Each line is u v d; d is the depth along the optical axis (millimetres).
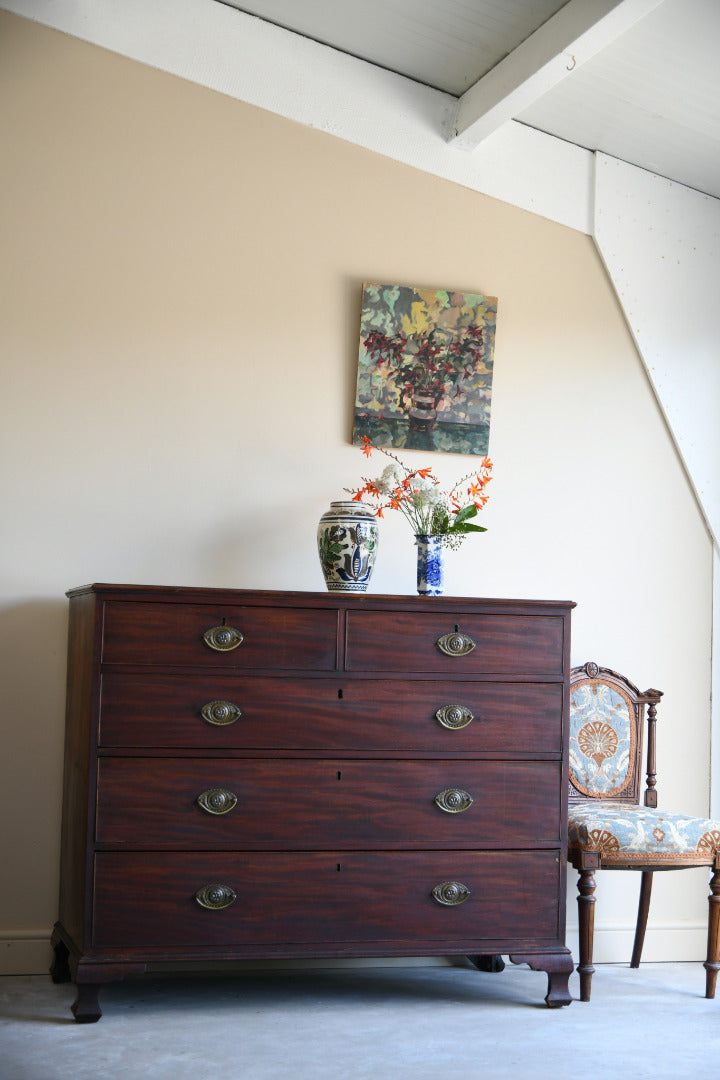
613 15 2941
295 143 3605
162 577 3395
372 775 2953
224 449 3469
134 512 3387
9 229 3357
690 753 3809
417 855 2959
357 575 3197
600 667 3631
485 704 3043
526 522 3723
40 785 3266
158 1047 2604
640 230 3902
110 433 3387
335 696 2955
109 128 3451
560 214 3832
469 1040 2744
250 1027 2791
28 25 3406
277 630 2934
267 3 3490
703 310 3951
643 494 3846
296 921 2875
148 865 2809
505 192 3781
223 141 3543
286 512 3504
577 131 3789
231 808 2861
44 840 3258
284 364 3537
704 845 3156
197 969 3338
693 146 3686
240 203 3543
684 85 3367
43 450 3338
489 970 3447
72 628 3203
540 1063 2586
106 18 3457
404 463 3629
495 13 3234
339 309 3596
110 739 2816
